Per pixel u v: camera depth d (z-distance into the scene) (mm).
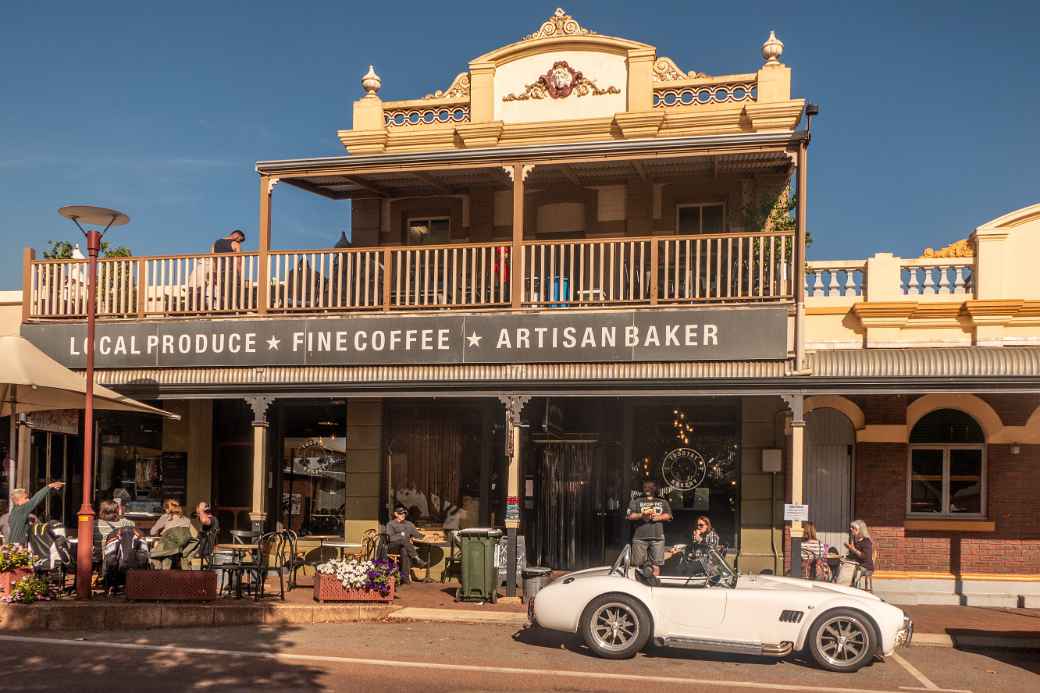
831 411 16328
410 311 16047
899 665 11172
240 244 18672
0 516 16031
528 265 18344
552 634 12625
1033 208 15828
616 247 17953
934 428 16234
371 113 19156
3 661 10445
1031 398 15805
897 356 14523
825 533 16266
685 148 15039
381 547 16484
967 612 14719
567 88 18484
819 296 16422
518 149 15562
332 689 9312
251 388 16188
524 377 15336
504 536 17312
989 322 15641
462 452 17891
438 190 18750
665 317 14992
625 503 17047
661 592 11188
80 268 17391
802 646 10859
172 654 10836
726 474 16797
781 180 17391
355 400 18172
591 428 17531
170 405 19188
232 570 14242
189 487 19000
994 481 15875
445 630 12742
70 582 15094
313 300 16391
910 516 16000
